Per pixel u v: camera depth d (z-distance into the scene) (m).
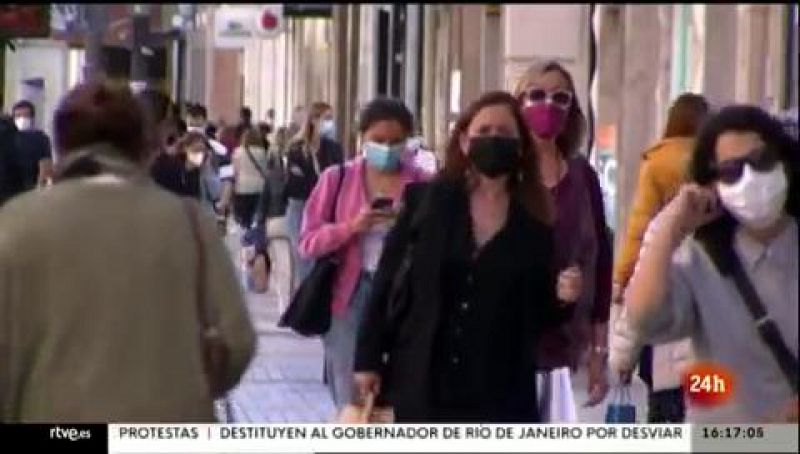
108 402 10.38
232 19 80.81
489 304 12.77
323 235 16.48
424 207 12.87
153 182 11.01
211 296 10.70
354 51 75.19
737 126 10.56
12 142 26.94
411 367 12.78
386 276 12.94
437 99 57.81
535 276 12.82
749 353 10.64
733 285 10.63
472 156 12.76
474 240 12.78
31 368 10.49
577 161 15.18
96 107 10.69
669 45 36.84
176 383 10.50
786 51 33.94
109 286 10.47
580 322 14.98
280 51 107.12
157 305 10.52
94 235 10.50
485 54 48.81
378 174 16.72
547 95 15.00
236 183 45.59
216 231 10.81
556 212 14.94
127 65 20.19
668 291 10.63
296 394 23.38
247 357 10.75
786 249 10.63
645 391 17.48
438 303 12.77
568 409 14.65
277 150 44.66
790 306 10.60
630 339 10.93
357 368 13.03
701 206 10.60
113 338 10.44
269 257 36.59
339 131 76.62
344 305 16.62
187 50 95.88
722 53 35.53
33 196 10.59
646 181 15.98
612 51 37.59
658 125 36.88
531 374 12.93
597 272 15.35
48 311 10.45
